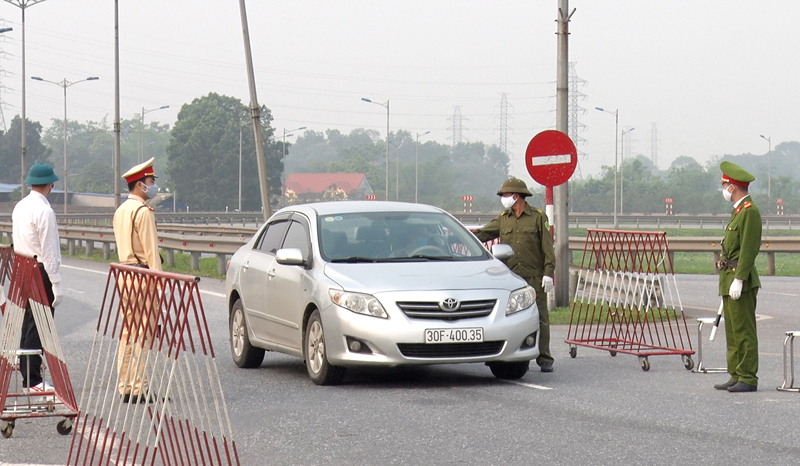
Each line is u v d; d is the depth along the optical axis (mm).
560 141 18906
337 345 11648
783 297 24359
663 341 16359
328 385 12023
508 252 12891
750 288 11469
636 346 15453
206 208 152375
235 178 151500
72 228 44125
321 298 11859
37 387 10852
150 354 7473
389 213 13320
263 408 10547
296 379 12617
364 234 12859
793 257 52906
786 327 18266
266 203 31938
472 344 11602
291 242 13297
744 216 11477
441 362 11469
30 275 9258
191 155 151875
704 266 38188
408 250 12719
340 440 8953
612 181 169000
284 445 8773
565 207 20656
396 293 11547
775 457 8180
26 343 10977
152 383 7281
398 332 11383
